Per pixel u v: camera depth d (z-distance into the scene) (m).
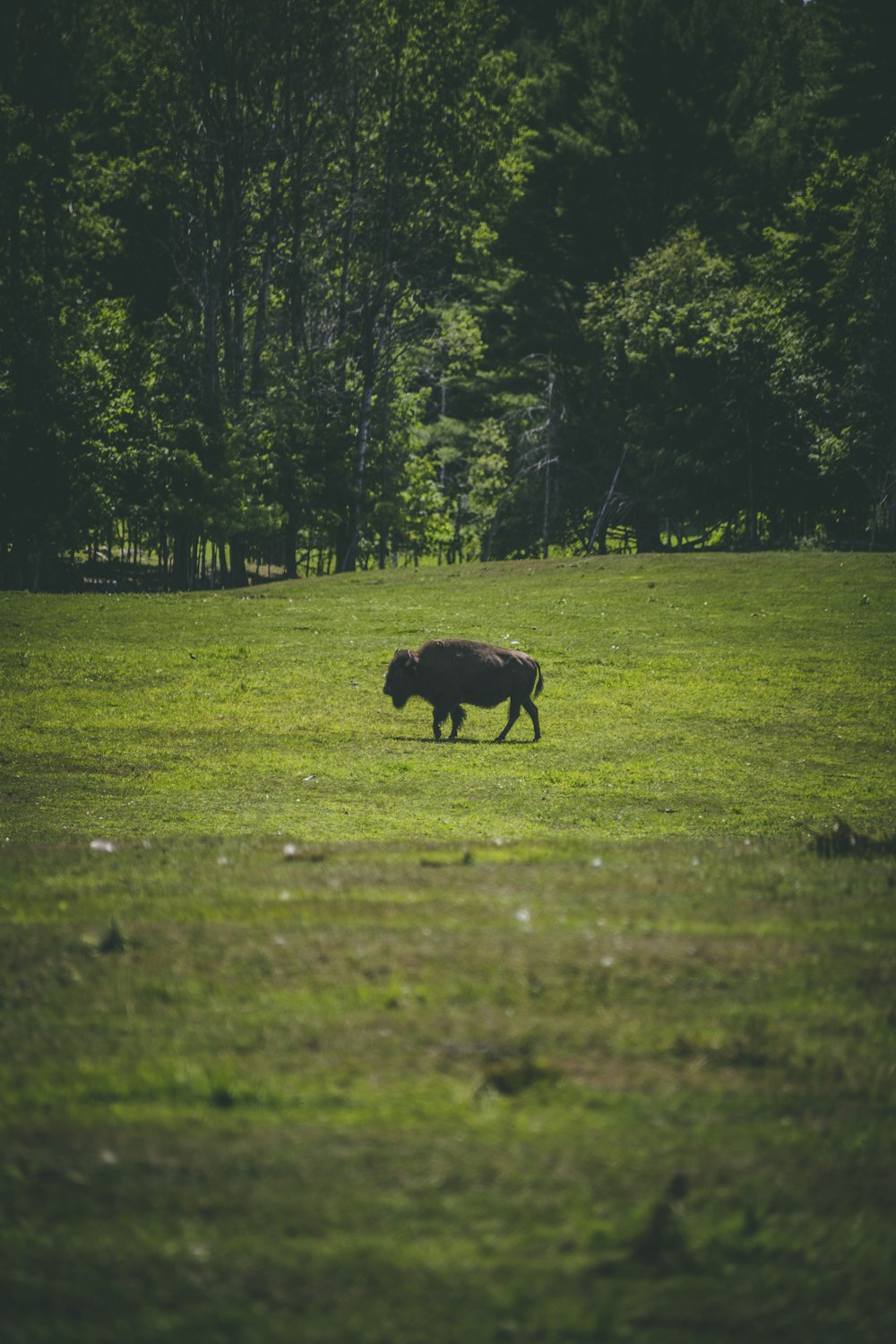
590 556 87.12
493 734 43.28
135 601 72.12
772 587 70.38
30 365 86.56
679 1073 9.39
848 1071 9.46
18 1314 6.44
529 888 15.38
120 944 12.55
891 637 57.25
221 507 90.69
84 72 96.81
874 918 13.81
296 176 95.19
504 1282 6.78
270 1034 10.03
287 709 46.22
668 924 13.37
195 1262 6.89
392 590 76.25
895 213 94.25
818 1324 6.54
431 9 95.50
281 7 91.00
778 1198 7.66
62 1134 8.32
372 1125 8.43
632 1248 7.11
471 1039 9.95
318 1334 6.33
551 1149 8.15
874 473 95.12
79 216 92.00
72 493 88.50
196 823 31.17
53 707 45.84
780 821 32.22
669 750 40.81
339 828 30.59
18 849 20.12
